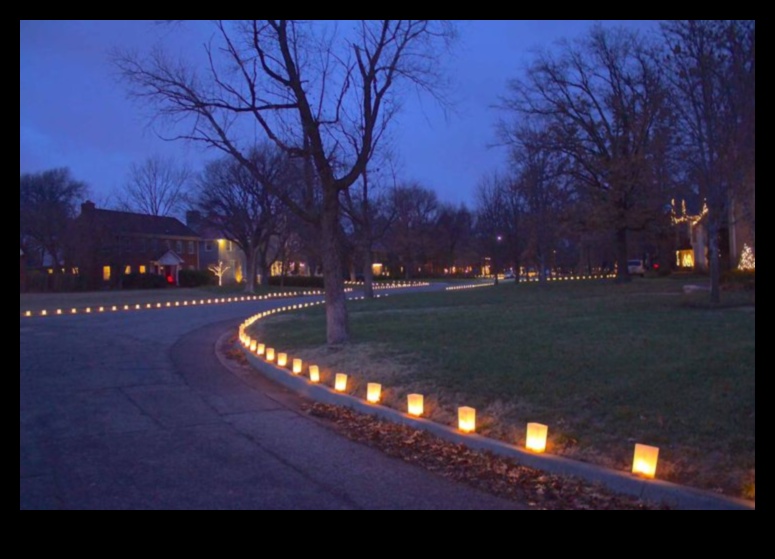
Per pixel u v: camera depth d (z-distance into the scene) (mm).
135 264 66000
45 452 8773
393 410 10641
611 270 70875
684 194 28859
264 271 63500
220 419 10844
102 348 20328
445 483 7527
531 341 14852
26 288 56375
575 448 8109
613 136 36062
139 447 9031
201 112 15805
